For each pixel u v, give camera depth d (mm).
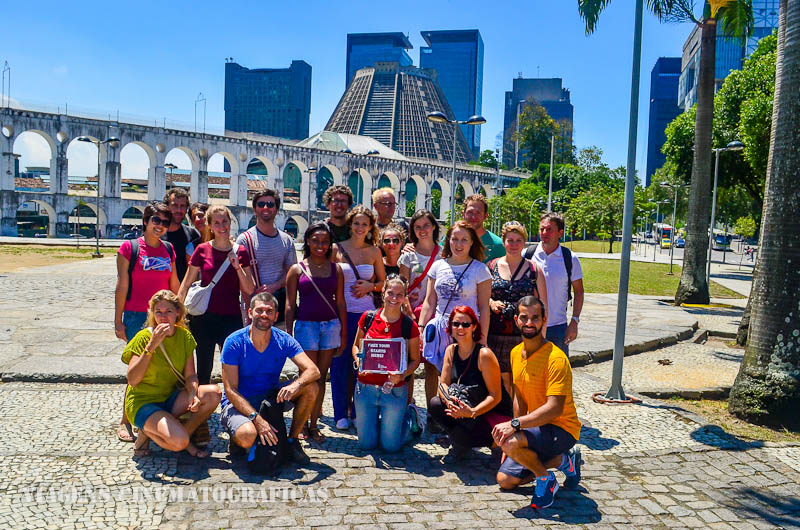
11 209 55375
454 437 5227
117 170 59562
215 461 5074
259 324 5066
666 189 68500
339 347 5941
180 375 5102
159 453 5152
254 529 3977
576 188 81812
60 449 5145
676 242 78125
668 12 16312
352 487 4688
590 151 86438
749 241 87750
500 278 5879
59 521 3969
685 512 4414
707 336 12625
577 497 4633
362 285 5922
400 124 116500
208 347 5867
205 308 5789
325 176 90938
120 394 6824
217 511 4207
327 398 7152
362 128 117812
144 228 5852
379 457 5348
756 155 24156
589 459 5406
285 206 72750
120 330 5750
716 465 5324
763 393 6500
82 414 6094
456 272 5672
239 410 4969
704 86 16969
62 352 8328
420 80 123188
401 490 4668
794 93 6445
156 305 4934
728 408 6973
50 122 56406
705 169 17281
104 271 22172
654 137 174375
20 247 38031
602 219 58469
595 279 26484
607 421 6488
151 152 61656
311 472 4945
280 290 6293
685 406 7309
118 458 5020
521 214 59938
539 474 4516
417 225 6285
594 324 12750
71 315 11555
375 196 6930
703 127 17250
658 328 12312
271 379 5246
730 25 16125
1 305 12641
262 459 4812
